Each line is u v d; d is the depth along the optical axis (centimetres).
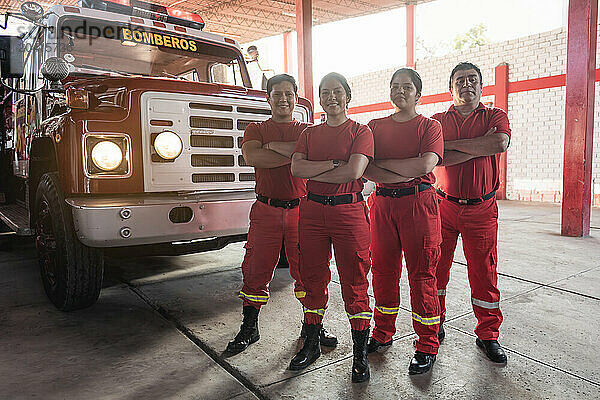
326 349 278
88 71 399
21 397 225
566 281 409
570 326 307
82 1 416
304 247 253
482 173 259
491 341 264
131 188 304
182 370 254
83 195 297
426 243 243
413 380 239
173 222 303
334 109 242
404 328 308
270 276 286
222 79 491
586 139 609
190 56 459
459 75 267
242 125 353
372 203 261
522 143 1099
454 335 295
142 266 486
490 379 239
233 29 1691
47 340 293
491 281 264
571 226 626
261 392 229
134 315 338
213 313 340
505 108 1116
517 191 1118
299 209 259
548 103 1045
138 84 311
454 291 384
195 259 518
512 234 645
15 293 392
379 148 252
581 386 231
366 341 246
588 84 604
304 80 830
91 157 292
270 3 1408
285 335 298
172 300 371
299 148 252
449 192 268
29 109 409
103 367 257
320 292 258
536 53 1057
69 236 312
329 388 232
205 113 332
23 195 480
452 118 273
